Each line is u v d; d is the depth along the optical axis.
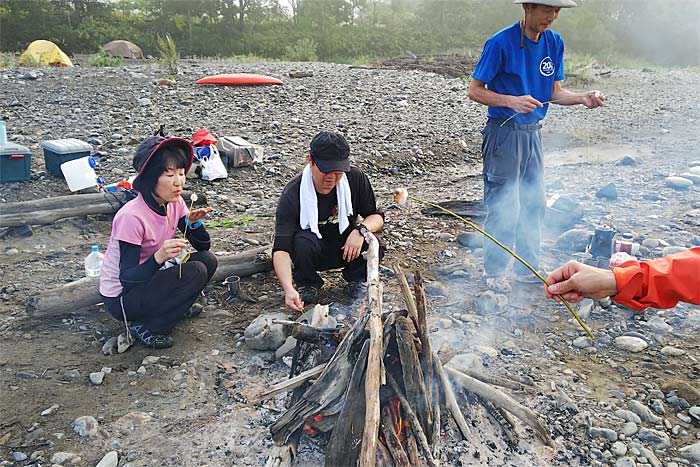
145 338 3.58
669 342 3.75
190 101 11.06
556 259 4.94
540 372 3.41
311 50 42.78
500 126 4.01
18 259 4.72
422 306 2.62
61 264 4.66
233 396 3.15
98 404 3.08
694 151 9.40
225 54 46.75
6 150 6.12
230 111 10.54
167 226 3.58
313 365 2.87
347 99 12.52
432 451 2.51
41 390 3.16
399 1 55.56
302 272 4.04
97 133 8.45
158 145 3.29
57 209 5.40
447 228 5.78
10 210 5.24
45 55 18.39
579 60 30.19
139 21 51.03
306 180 3.79
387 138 9.66
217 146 7.58
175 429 2.90
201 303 4.14
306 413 2.50
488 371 3.38
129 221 3.38
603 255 4.75
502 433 2.83
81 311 3.96
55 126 8.73
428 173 8.38
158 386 3.23
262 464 2.68
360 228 3.85
